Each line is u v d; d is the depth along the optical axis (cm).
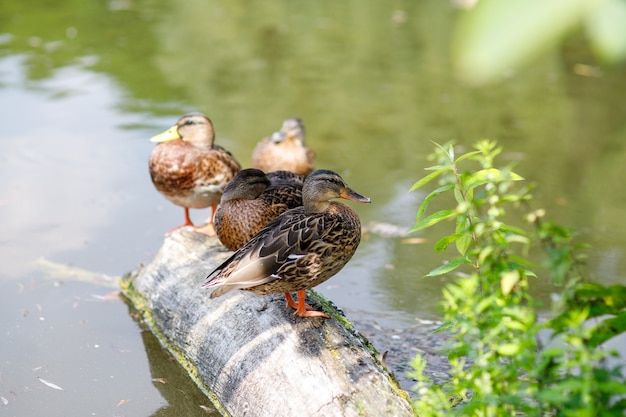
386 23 1441
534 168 859
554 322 289
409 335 551
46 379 498
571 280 290
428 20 1458
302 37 1359
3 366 509
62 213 737
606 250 682
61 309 582
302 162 758
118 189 792
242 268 413
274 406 418
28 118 966
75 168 836
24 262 646
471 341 334
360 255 681
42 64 1178
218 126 950
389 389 406
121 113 990
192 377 504
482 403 312
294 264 419
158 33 1365
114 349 537
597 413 278
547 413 326
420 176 839
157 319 558
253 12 1523
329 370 414
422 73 1185
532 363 305
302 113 1011
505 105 1058
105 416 463
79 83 1097
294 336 442
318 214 436
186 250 577
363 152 896
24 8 1516
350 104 1052
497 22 82
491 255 330
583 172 845
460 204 334
